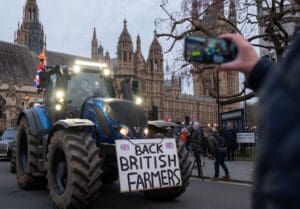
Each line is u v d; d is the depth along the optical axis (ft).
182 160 29.12
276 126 3.09
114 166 29.45
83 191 24.22
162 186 26.99
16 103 239.09
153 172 26.91
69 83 32.01
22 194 33.47
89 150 24.93
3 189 36.35
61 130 26.68
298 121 3.02
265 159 3.11
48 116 33.96
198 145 48.96
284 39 54.49
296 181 2.91
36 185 35.73
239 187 40.04
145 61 316.60
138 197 32.35
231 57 4.91
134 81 33.94
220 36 5.09
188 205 29.37
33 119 34.30
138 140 27.07
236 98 64.39
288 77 3.17
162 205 29.27
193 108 341.21
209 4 58.18
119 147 26.25
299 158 2.94
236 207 28.91
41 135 33.50
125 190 25.79
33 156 33.83
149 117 37.04
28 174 34.47
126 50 303.48
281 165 3.00
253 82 4.84
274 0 53.31
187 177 29.17
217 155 46.42
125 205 29.07
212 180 46.88
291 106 3.07
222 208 28.50
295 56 3.22
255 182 3.22
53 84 33.94
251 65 4.82
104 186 37.63
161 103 314.76
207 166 63.57
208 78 69.26
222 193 35.68
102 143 27.86
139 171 26.45
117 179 35.19
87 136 25.77
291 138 3.00
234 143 73.31
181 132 58.44
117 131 27.66
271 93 3.24
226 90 172.24
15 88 240.94
